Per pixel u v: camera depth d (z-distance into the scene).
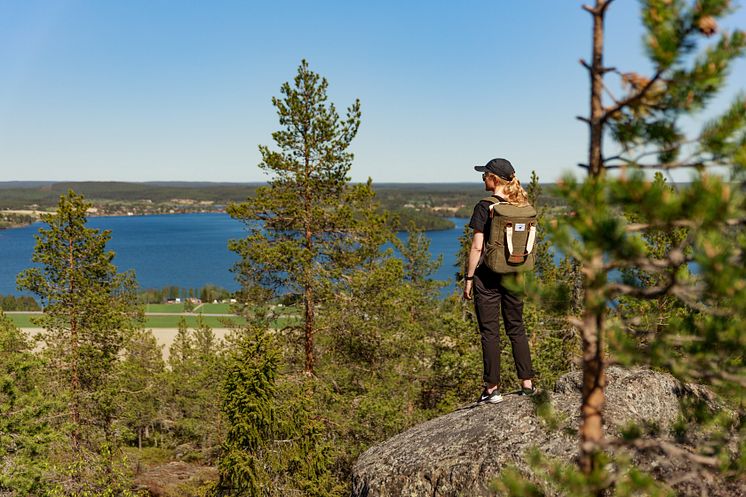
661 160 2.65
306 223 17.08
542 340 18.45
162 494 27.81
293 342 17.52
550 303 3.02
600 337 2.88
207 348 56.09
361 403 17.31
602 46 2.77
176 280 197.62
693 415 3.86
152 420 49.72
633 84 2.65
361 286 16.80
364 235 17.28
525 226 5.26
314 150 16.94
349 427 16.86
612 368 5.93
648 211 2.39
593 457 3.01
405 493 5.10
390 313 17.50
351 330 17.20
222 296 148.62
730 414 3.89
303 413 14.13
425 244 35.31
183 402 49.19
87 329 21.02
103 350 21.61
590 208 2.46
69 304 20.73
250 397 13.12
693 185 2.32
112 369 22.03
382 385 18.86
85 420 20.56
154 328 96.81
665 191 2.40
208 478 29.97
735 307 2.46
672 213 2.35
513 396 5.98
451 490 4.84
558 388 5.86
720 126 2.42
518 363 5.93
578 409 5.16
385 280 16.97
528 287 3.05
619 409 5.15
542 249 16.52
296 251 15.84
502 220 5.24
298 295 16.92
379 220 17.42
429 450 5.41
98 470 19.23
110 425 21.73
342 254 17.31
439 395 24.69
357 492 5.62
